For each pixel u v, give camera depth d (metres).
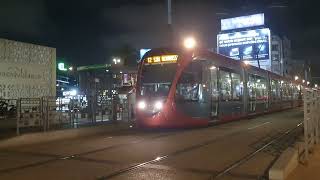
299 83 60.62
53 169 11.59
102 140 18.72
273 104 41.66
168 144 16.92
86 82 45.09
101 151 15.06
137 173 11.00
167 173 11.01
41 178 10.41
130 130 23.88
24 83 32.22
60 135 20.84
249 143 17.12
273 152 14.55
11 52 31.33
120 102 29.14
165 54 23.31
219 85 25.97
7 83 30.95
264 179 10.31
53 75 34.66
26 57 32.47
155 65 23.38
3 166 12.10
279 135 20.16
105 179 10.26
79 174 10.86
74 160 13.09
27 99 22.02
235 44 76.94
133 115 28.73
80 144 17.33
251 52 75.50
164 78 22.92
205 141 17.84
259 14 77.62
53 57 34.69
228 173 11.03
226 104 27.02
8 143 17.83
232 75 28.64
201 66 23.75
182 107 22.77
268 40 74.56
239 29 78.94
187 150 15.16
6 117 26.23
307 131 12.60
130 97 29.05
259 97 35.88
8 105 26.91
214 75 25.23
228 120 27.64
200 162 12.66
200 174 10.90
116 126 25.02
